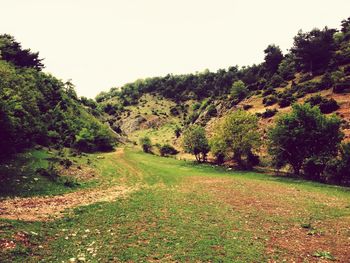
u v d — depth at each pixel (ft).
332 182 135.23
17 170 118.52
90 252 49.21
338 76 253.85
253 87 369.09
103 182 130.31
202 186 126.00
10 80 188.96
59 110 259.60
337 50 336.70
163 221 69.77
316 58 315.99
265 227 66.28
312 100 229.04
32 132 184.75
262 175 162.20
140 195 104.22
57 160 155.63
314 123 150.82
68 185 114.93
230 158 228.43
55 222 67.31
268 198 99.19
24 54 283.18
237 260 46.78
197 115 446.19
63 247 51.72
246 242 55.72
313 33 360.69
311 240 57.72
